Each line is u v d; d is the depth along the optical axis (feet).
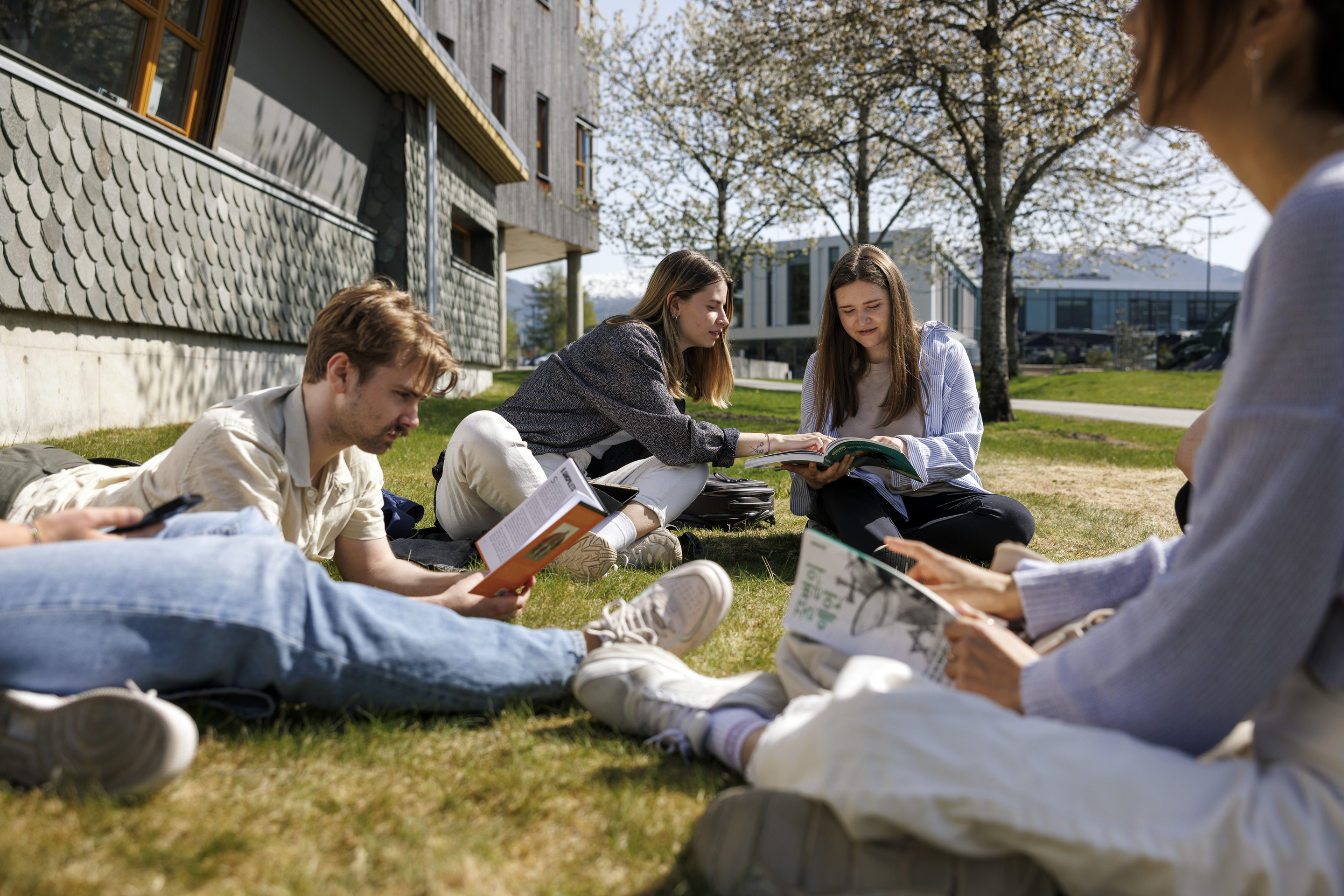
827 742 3.55
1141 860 3.14
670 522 12.58
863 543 10.23
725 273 11.80
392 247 36.60
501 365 59.21
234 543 4.73
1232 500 3.22
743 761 4.72
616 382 11.09
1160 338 180.75
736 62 49.44
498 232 58.23
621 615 5.92
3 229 16.42
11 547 4.70
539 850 4.16
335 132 32.55
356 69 33.09
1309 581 3.09
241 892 3.62
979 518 11.08
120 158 19.97
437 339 6.72
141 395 21.58
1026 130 42.14
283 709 5.43
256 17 25.91
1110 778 3.24
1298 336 3.10
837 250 148.25
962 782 3.27
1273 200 3.58
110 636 4.31
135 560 4.43
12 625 4.16
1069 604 4.58
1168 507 17.87
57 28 18.90
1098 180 47.75
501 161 48.11
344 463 7.25
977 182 46.75
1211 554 3.25
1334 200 3.08
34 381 17.79
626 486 10.68
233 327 25.29
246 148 26.96
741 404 51.98
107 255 19.56
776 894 3.57
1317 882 3.10
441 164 41.86
